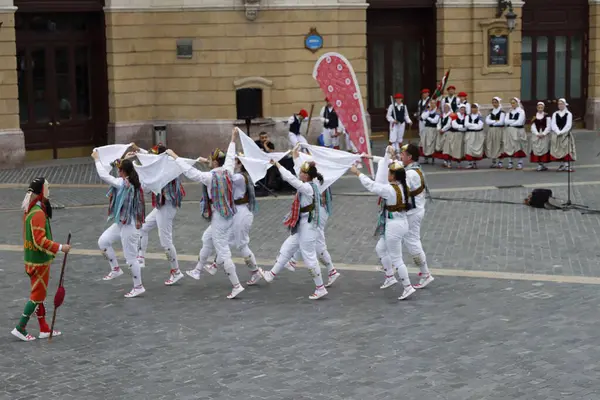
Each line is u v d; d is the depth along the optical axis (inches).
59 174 1160.2
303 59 1264.8
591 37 1473.9
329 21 1270.9
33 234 535.8
